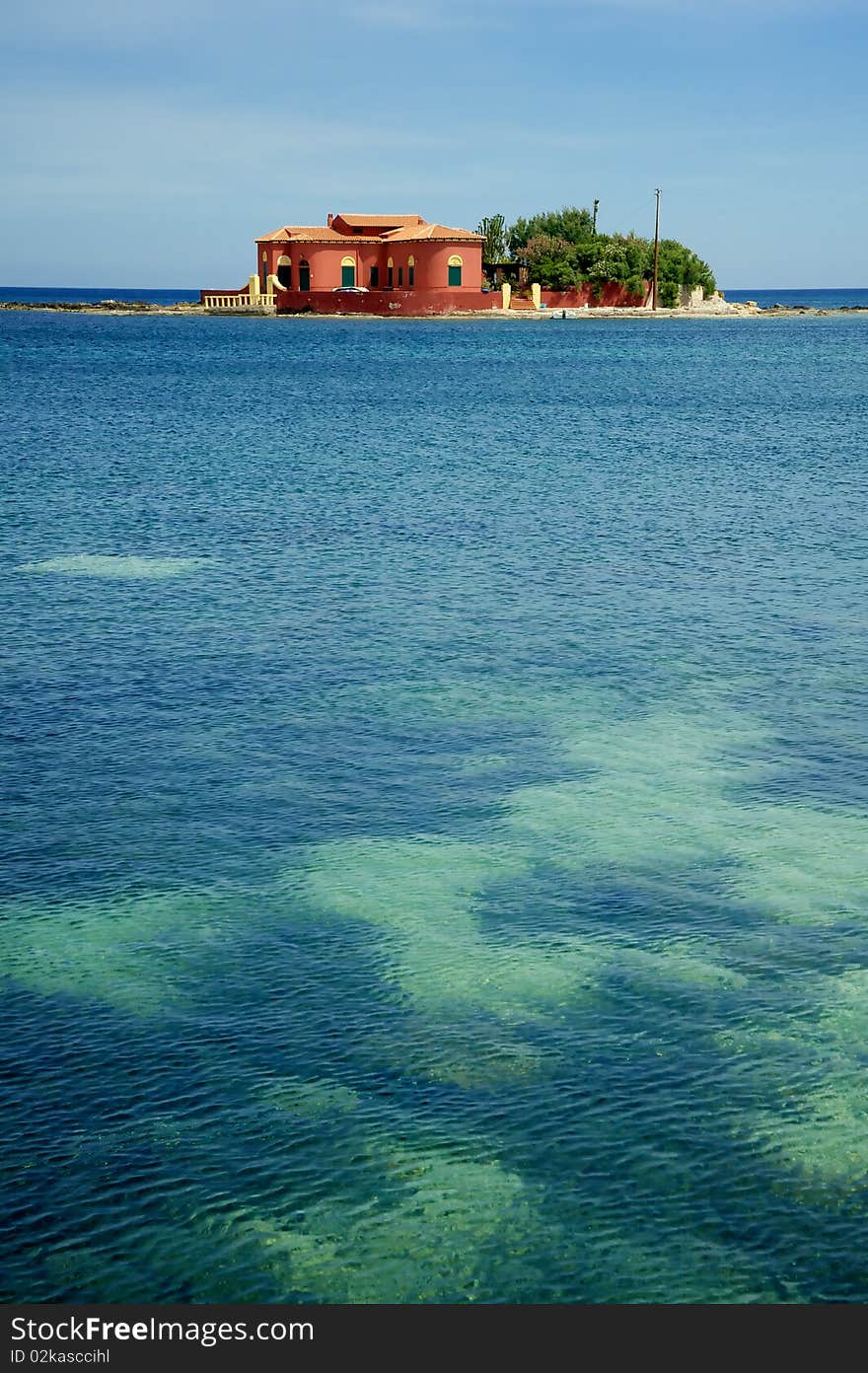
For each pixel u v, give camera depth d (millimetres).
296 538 28047
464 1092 9219
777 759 15672
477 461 40688
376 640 20453
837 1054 9680
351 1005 10336
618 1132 8789
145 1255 7762
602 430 50250
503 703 17625
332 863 12938
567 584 24047
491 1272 7684
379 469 38719
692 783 14953
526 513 31219
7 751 15648
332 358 99000
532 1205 8141
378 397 65188
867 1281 7605
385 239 161375
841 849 13211
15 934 11461
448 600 22906
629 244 172875
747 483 36219
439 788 14820
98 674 18609
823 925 11648
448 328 147625
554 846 13320
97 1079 9328
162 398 63656
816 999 10438
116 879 12516
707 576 24672
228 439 45969
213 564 25406
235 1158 8516
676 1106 9070
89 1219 7984
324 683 18391
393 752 15891
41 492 33500
